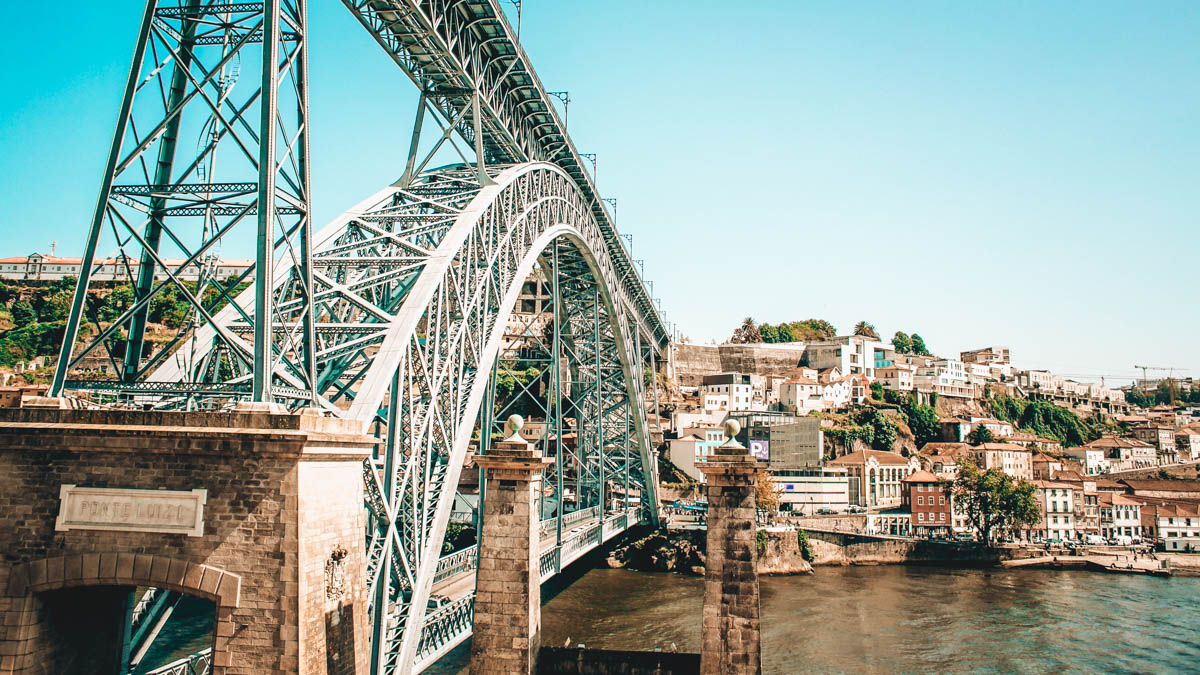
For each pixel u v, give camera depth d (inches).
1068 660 2269.9
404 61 1534.2
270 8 860.6
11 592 732.0
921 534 4734.3
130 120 874.8
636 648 2134.6
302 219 919.0
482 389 1422.2
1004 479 4424.2
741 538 917.2
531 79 1857.8
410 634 1101.7
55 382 817.5
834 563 3914.9
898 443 6801.2
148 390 839.7
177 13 909.2
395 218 1412.4
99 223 848.3
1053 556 4190.5
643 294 3934.5
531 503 961.5
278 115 904.9
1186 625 2738.7
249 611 722.2
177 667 933.2
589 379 3501.5
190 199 887.1
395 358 1039.6
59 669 765.9
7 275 6127.0
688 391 7190.0
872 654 2249.0
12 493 754.8
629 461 3550.7
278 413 757.3
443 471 1293.1
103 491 746.8
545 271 2915.8
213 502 740.0
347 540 828.6
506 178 1606.8
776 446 5492.1
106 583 738.8
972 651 2319.1
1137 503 5206.7
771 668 2091.5
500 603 932.6
